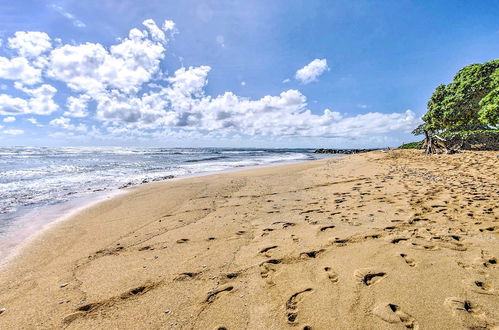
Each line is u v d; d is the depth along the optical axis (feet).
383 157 65.05
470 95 71.61
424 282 9.32
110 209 24.54
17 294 10.16
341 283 9.68
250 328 7.66
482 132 69.41
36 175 54.13
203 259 12.50
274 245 13.70
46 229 18.69
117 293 9.86
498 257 10.75
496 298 8.19
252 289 9.70
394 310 7.98
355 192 26.21
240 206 23.44
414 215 16.99
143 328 7.88
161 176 51.37
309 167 57.31
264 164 83.10
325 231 15.28
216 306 8.79
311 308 8.38
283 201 24.66
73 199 29.58
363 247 12.64
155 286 10.23
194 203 25.46
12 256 13.99
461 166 39.06
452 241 12.56
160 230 17.51
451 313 7.66
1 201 28.68
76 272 11.84
